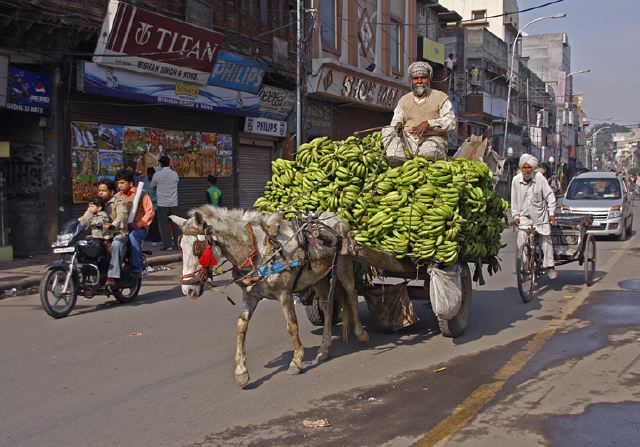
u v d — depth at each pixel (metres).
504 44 48.62
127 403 5.48
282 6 23.22
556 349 7.05
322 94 24.62
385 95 29.17
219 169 20.86
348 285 7.00
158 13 17.00
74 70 14.89
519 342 7.38
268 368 6.48
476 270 8.10
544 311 9.12
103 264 9.55
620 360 6.60
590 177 20.41
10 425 5.02
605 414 5.09
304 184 7.23
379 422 5.00
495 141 47.22
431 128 7.71
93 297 10.49
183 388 5.87
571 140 89.44
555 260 11.02
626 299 9.84
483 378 6.06
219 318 8.85
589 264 11.26
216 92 19.36
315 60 23.91
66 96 14.88
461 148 8.49
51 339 7.70
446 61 37.94
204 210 5.59
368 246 6.73
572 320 8.48
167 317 8.93
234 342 7.53
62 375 6.28
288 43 23.70
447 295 6.83
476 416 5.09
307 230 6.14
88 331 8.10
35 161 14.76
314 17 23.64
